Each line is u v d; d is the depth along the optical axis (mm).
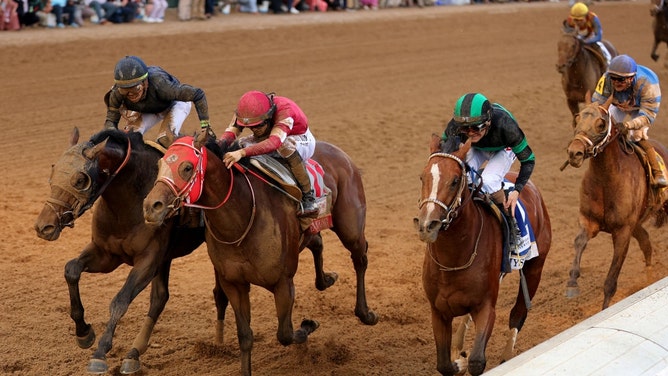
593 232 8547
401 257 10297
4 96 17172
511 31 29922
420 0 32906
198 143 5992
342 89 19812
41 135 14938
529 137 16609
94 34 22438
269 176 6695
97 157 6348
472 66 23547
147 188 6727
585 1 35594
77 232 10789
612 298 9234
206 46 22828
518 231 6688
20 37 21375
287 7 28469
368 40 26000
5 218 10984
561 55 14570
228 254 6523
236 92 18625
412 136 16297
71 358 7500
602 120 7938
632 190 8336
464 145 5961
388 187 13148
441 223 5793
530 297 7473
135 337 7977
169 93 6980
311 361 7594
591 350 4496
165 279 7242
